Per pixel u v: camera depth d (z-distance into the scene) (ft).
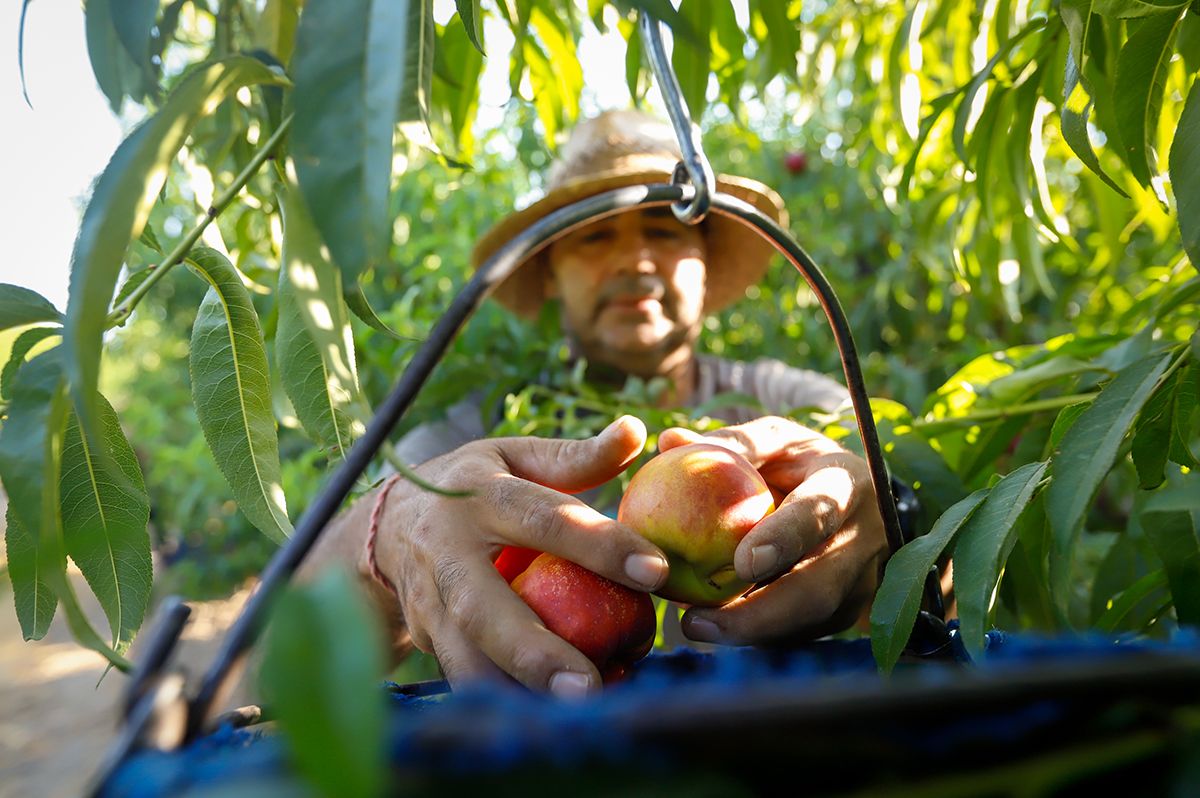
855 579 1.94
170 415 11.55
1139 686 0.64
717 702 0.60
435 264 6.55
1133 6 1.64
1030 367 2.84
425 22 1.54
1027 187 2.94
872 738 0.64
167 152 1.06
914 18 3.80
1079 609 2.55
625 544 1.63
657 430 3.67
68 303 0.99
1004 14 3.44
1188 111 1.50
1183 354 1.55
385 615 2.39
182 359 11.27
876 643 1.53
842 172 7.77
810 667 1.47
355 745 0.52
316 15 1.02
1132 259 5.97
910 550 1.59
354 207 0.98
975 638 1.42
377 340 5.21
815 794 0.64
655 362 4.39
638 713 0.60
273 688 0.54
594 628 1.63
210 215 1.48
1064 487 1.45
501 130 6.64
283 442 6.75
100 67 1.70
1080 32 1.73
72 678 9.36
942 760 0.64
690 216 1.38
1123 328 3.27
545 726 0.60
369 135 0.99
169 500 10.45
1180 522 1.75
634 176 4.09
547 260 4.83
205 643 7.81
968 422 2.89
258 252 3.98
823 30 4.99
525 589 1.70
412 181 6.37
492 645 1.61
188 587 9.88
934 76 4.65
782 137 8.84
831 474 1.90
